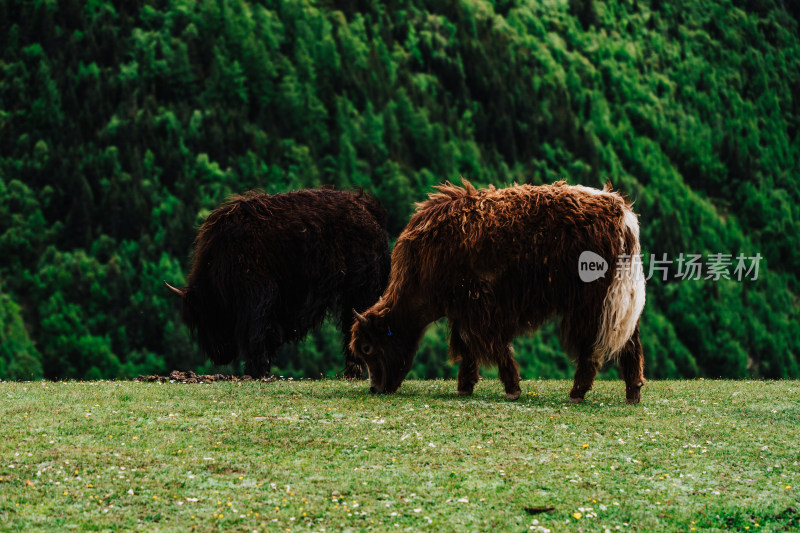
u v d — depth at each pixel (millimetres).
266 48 127875
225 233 12898
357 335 11070
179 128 110750
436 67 130500
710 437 8734
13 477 7105
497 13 144500
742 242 112062
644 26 145125
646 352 80562
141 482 7070
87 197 96750
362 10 140750
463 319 10406
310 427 8750
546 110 123500
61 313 84688
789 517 6621
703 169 125125
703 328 88625
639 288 10102
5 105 111625
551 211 10211
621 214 10141
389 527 6277
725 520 6543
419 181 108250
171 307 82625
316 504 6676
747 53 143875
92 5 124688
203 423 8906
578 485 7199
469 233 10273
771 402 10672
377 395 10836
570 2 146250
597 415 9570
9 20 120250
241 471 7426
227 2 130000
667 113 131500
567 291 10078
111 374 78812
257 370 12922
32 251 92688
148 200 98312
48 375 79625
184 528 6219
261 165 108750
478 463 7715
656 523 6445
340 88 125750
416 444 8219
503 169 113875
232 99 121188
